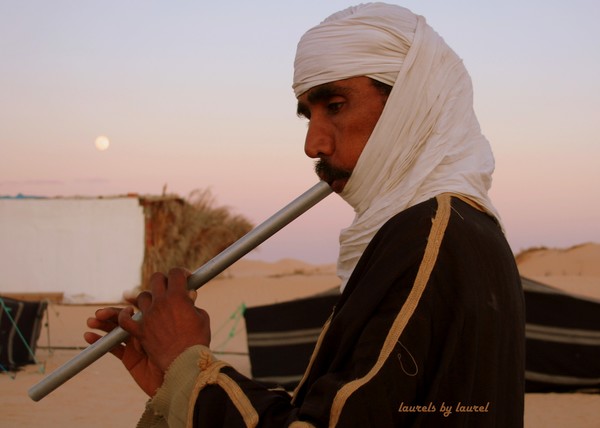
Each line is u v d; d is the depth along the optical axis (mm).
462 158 1679
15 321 12938
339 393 1353
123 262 28391
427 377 1415
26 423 8977
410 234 1493
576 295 11094
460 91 1725
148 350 1642
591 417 9406
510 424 1549
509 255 1627
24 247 28344
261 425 1442
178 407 1548
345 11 1737
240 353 14516
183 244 29750
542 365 11039
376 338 1411
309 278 44750
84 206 28438
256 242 1804
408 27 1678
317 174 1752
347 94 1656
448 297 1438
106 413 9609
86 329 19266
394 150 1647
